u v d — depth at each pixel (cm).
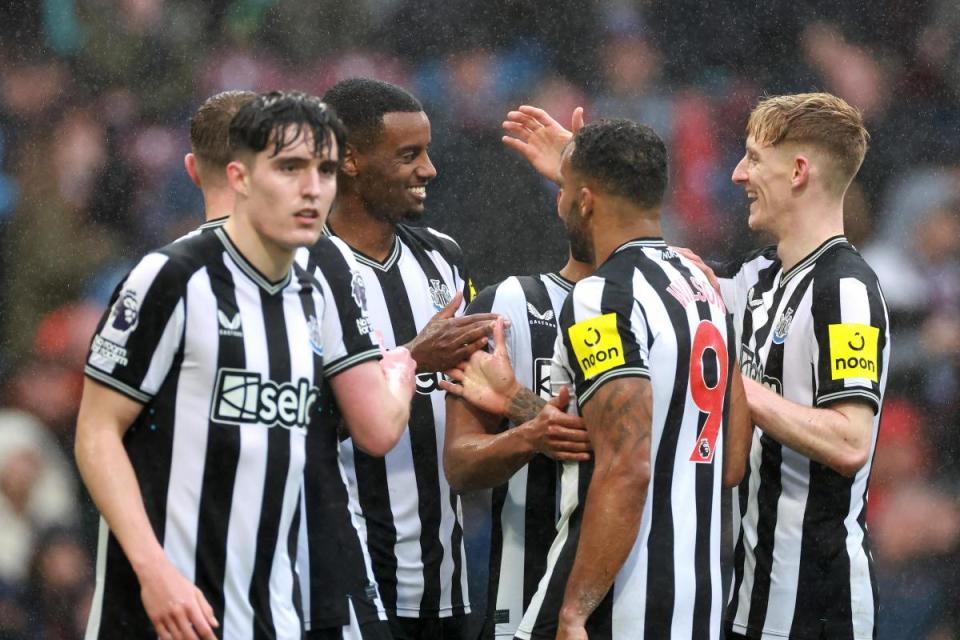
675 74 2372
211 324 793
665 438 892
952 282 2236
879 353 1067
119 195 2194
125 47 2233
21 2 2192
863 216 2302
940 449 2092
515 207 2295
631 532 850
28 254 2136
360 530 1127
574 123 1205
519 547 1084
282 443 817
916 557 2006
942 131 2355
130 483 777
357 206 1182
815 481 1088
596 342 872
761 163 1127
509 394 1001
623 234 928
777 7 2369
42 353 2073
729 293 1230
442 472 1198
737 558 1152
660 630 887
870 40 2366
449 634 1232
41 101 2200
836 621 1094
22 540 1836
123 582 801
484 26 2334
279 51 2298
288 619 835
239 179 801
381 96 1159
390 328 1187
